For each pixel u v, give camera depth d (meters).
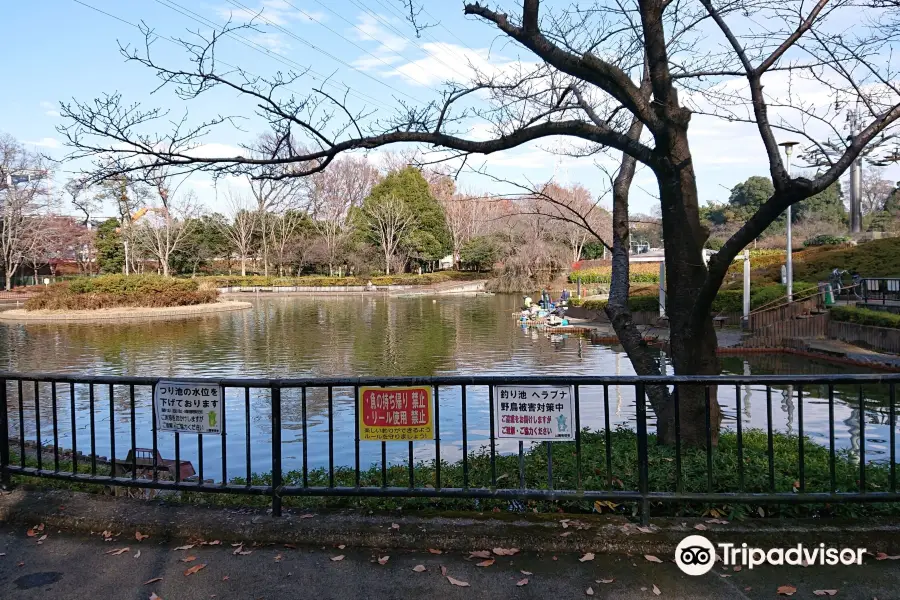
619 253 6.68
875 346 15.84
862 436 3.80
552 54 4.98
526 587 3.28
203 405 4.20
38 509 4.24
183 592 3.29
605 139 5.25
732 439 5.85
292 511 4.12
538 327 24.77
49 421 9.97
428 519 3.91
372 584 3.34
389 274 57.38
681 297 5.52
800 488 3.84
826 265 29.28
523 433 3.94
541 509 4.15
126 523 4.02
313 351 18.12
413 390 4.01
